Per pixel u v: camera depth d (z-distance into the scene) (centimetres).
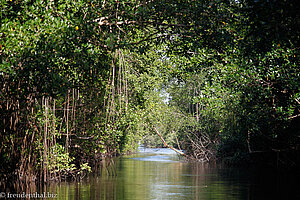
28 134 1758
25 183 1772
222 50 1428
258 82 1773
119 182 2041
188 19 1329
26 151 1753
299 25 1000
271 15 963
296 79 1608
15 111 1535
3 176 1664
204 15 1301
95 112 2069
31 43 1050
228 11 1342
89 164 2577
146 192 1653
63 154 1931
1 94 1245
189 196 1535
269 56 1589
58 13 1134
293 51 1506
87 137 2109
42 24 1067
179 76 1795
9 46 1013
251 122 2181
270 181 2034
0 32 1017
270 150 2778
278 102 1827
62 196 1538
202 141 4006
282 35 1014
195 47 1402
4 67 1014
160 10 1298
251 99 1916
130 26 1358
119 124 2097
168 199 1463
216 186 1852
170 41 1397
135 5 1233
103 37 1223
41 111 1759
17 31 1025
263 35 1032
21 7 1059
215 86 1911
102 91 1973
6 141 1619
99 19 1245
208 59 1492
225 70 1766
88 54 1214
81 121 2092
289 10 944
